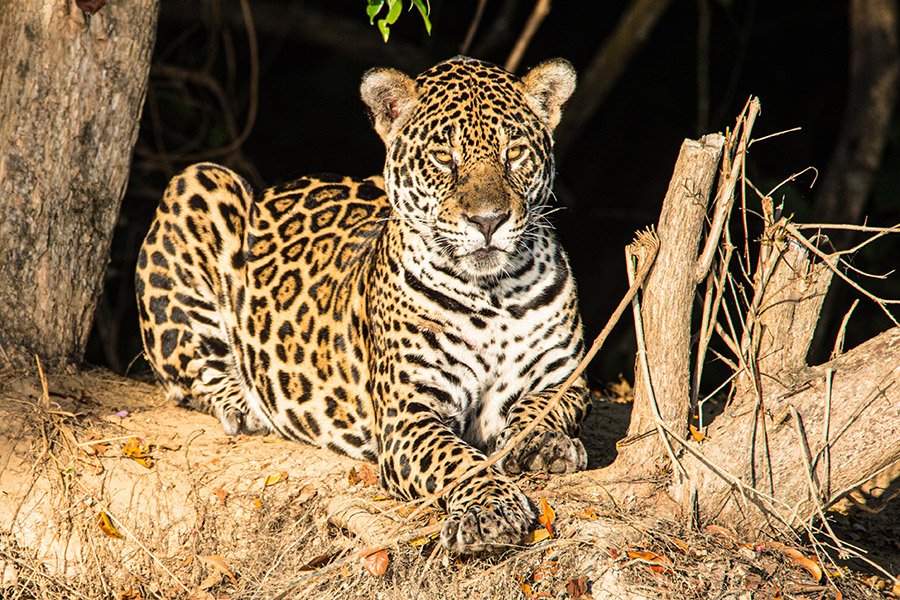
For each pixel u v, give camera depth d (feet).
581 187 73.46
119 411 34.71
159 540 29.89
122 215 56.44
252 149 67.87
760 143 70.44
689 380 28.27
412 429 29.40
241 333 35.76
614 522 26.30
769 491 27.30
